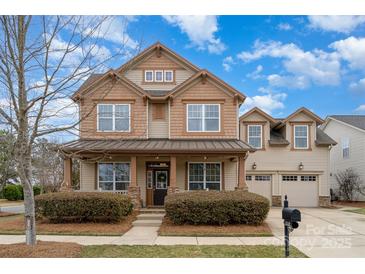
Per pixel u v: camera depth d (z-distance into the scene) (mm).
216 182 17688
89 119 17422
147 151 15305
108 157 16531
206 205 11492
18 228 11250
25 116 6883
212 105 17859
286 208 6699
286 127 21188
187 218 11531
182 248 8008
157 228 11711
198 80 17984
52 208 12031
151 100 17875
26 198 7375
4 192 29406
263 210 11539
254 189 20922
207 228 11023
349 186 24625
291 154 21031
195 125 17750
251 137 21125
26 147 6984
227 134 17641
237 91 17688
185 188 17609
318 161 20953
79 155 15391
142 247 8102
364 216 14922
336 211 17500
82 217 12227
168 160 17781
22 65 6797
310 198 20766
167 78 18828
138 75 18812
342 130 26562
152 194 17625
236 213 11461
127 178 17656
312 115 21094
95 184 17562
